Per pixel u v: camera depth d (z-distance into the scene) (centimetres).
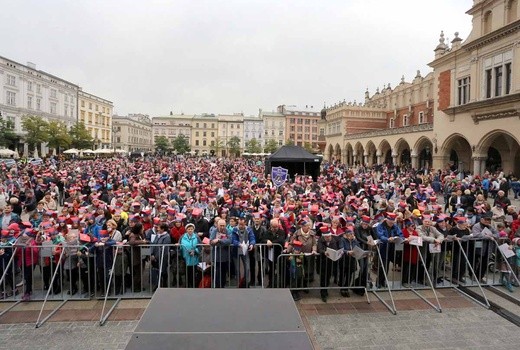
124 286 802
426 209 1088
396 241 826
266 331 276
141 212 965
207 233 936
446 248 872
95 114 8062
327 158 6888
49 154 5572
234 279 866
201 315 298
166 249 803
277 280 793
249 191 1529
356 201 1251
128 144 10281
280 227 859
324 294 788
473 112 2797
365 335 637
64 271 829
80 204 1252
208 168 3303
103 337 617
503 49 2530
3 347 582
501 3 2583
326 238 802
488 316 715
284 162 2477
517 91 2383
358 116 6097
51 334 625
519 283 829
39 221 995
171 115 13088
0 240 810
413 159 3866
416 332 649
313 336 632
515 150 2834
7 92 5200
